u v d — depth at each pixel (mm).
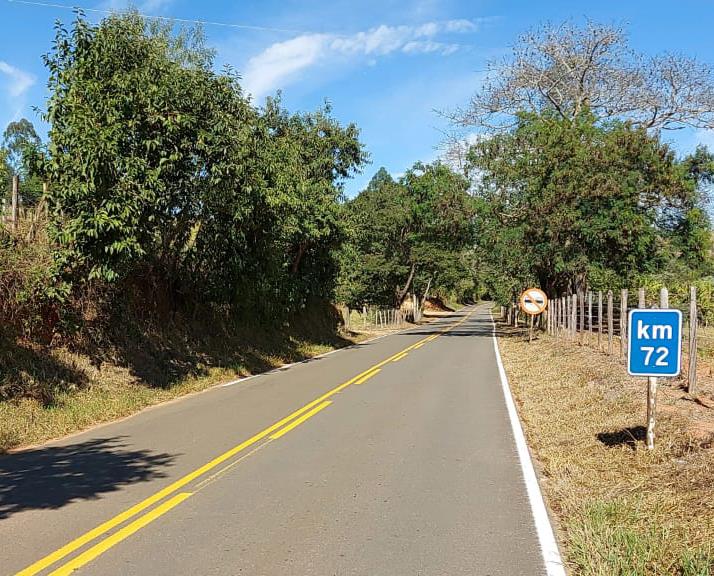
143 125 13539
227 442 9086
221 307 22328
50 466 7816
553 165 30516
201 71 15125
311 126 31953
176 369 16406
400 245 57125
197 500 6387
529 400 12953
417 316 67750
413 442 9086
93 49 13359
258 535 5422
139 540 5297
